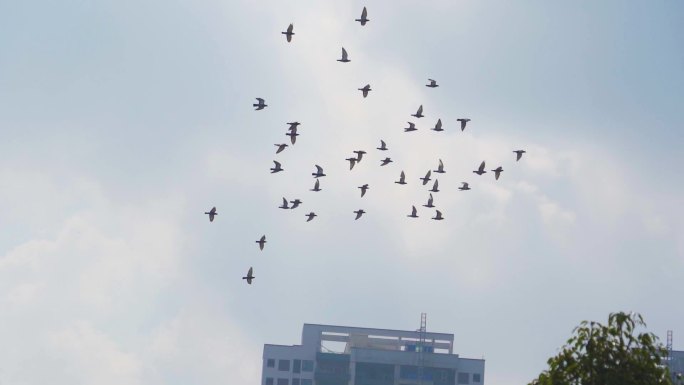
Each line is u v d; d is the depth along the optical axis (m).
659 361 50.97
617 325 51.31
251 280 104.06
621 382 49.94
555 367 51.38
